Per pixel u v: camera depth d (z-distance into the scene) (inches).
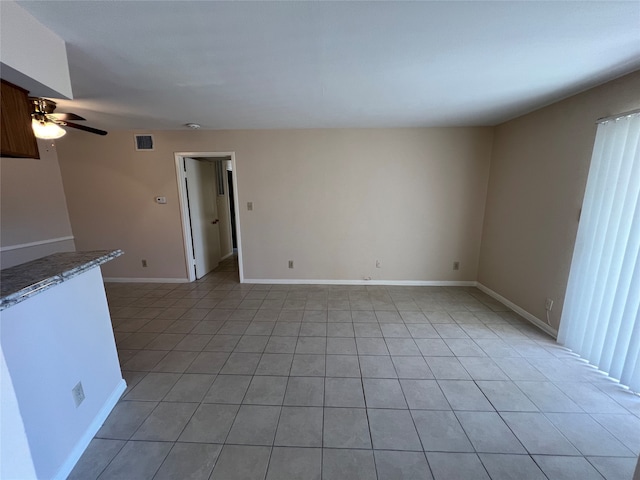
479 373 86.4
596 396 76.4
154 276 172.1
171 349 99.8
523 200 123.6
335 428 66.2
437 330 113.0
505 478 54.7
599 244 87.8
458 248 161.5
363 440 63.0
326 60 70.7
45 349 53.1
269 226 163.6
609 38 60.1
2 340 44.6
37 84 54.3
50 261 64.2
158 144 155.3
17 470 44.4
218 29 56.1
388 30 57.2
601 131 86.3
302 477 54.8
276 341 105.0
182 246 167.8
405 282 166.7
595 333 89.0
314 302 141.5
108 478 54.7
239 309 133.6
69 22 52.6
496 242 144.3
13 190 136.3
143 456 59.2
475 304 138.5
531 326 116.1
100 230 165.5
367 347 100.8
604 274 86.2
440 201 156.6
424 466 57.1
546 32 57.9
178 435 64.4
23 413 47.9
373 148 152.5
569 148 99.0
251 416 69.8
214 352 97.9
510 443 62.3
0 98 52.1
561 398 75.7
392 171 154.3
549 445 61.9
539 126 113.5
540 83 86.7
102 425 67.2
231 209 256.1
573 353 96.7
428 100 103.3
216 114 120.6
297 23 54.3
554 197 106.1
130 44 61.4
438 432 65.2
